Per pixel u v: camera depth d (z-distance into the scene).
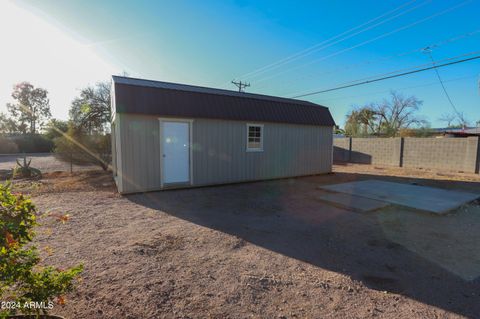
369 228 4.65
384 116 33.75
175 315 2.26
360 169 14.38
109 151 12.64
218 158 9.04
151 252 3.55
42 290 1.80
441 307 2.41
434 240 4.11
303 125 11.33
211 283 2.78
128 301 2.44
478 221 5.09
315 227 4.70
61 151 12.19
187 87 9.47
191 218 5.21
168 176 8.10
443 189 8.09
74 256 3.39
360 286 2.77
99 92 21.48
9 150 27.05
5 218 1.71
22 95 45.19
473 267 3.22
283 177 10.78
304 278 2.92
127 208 5.96
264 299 2.51
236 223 4.90
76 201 6.59
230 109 9.12
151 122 7.69
